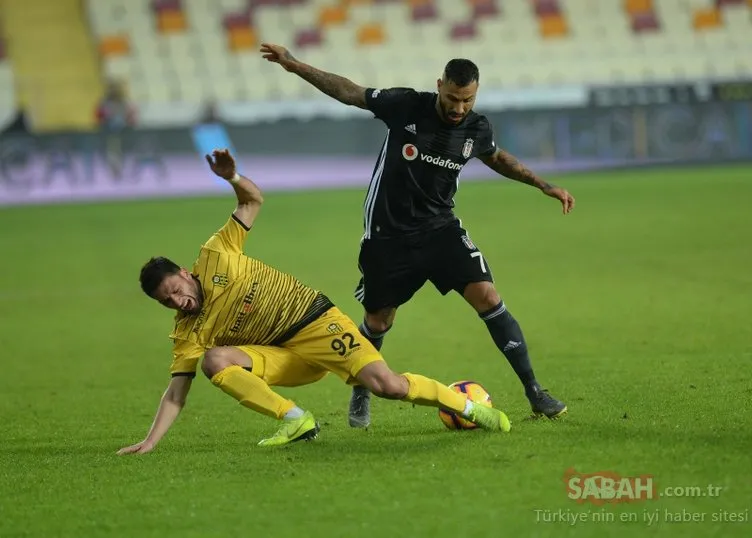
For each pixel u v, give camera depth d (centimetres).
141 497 1462
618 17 9156
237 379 1658
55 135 7300
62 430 1995
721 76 8931
